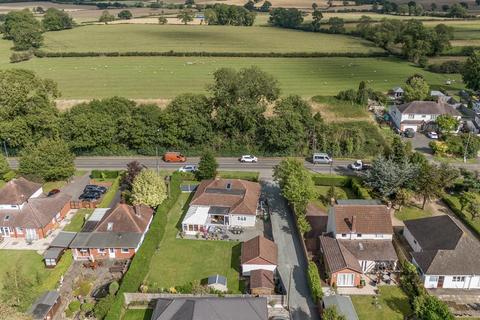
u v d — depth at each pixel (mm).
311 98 164000
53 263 79812
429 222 84188
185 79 190625
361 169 118812
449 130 138125
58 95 129500
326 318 62469
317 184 110625
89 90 175500
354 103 160500
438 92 174875
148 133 126500
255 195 99875
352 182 108062
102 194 105438
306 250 82125
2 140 125188
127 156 129500
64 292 73688
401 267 78938
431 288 74688
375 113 157125
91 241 82562
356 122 145750
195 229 90312
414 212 97438
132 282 71688
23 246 86188
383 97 165625
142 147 128750
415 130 143625
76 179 114250
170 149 129375
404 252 83812
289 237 88750
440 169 100812
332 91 176750
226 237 89000
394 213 97000
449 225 80562
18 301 63750
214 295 70375
